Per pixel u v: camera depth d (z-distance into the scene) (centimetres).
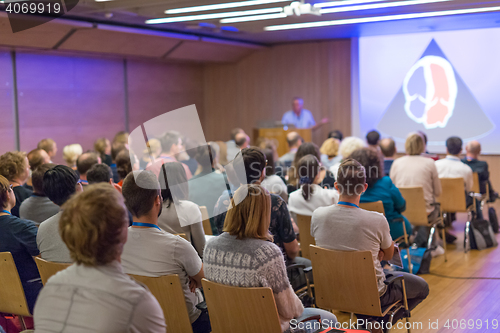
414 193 431
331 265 257
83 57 843
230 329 209
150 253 212
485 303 363
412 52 829
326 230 262
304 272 277
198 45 864
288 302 203
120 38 736
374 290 247
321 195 331
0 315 290
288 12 545
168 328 219
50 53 779
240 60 1027
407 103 843
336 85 922
